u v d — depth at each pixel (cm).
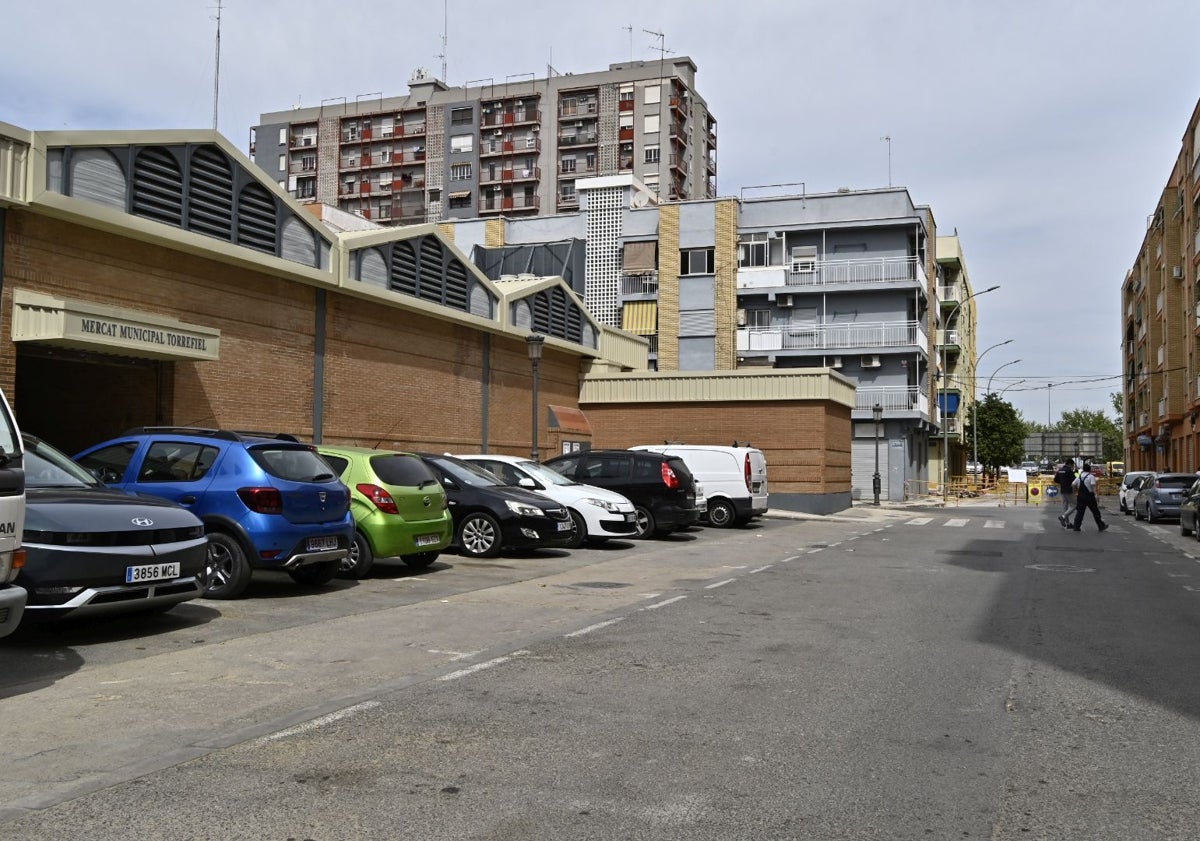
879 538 2050
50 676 649
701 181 9038
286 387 1753
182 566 794
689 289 4897
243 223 1628
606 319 5062
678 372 2942
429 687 631
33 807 407
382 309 2028
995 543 1950
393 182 8981
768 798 430
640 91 8375
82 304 1262
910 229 4722
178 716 554
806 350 4716
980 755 500
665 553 1625
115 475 1021
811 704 598
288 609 942
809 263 4822
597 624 887
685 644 792
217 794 425
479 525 1433
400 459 1233
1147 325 5984
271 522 963
